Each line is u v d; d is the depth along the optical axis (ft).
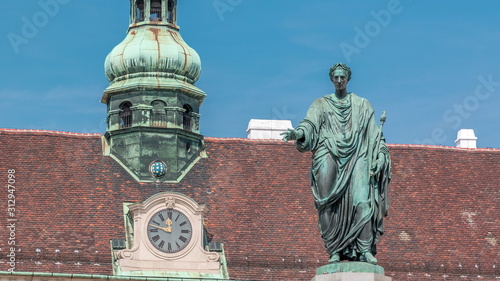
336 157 84.53
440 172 249.34
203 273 223.30
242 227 232.12
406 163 250.57
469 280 226.99
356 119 85.20
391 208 239.09
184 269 222.89
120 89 247.91
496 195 245.65
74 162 240.94
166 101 247.50
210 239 229.45
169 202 225.35
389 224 235.20
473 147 267.80
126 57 250.16
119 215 230.48
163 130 244.01
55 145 243.40
